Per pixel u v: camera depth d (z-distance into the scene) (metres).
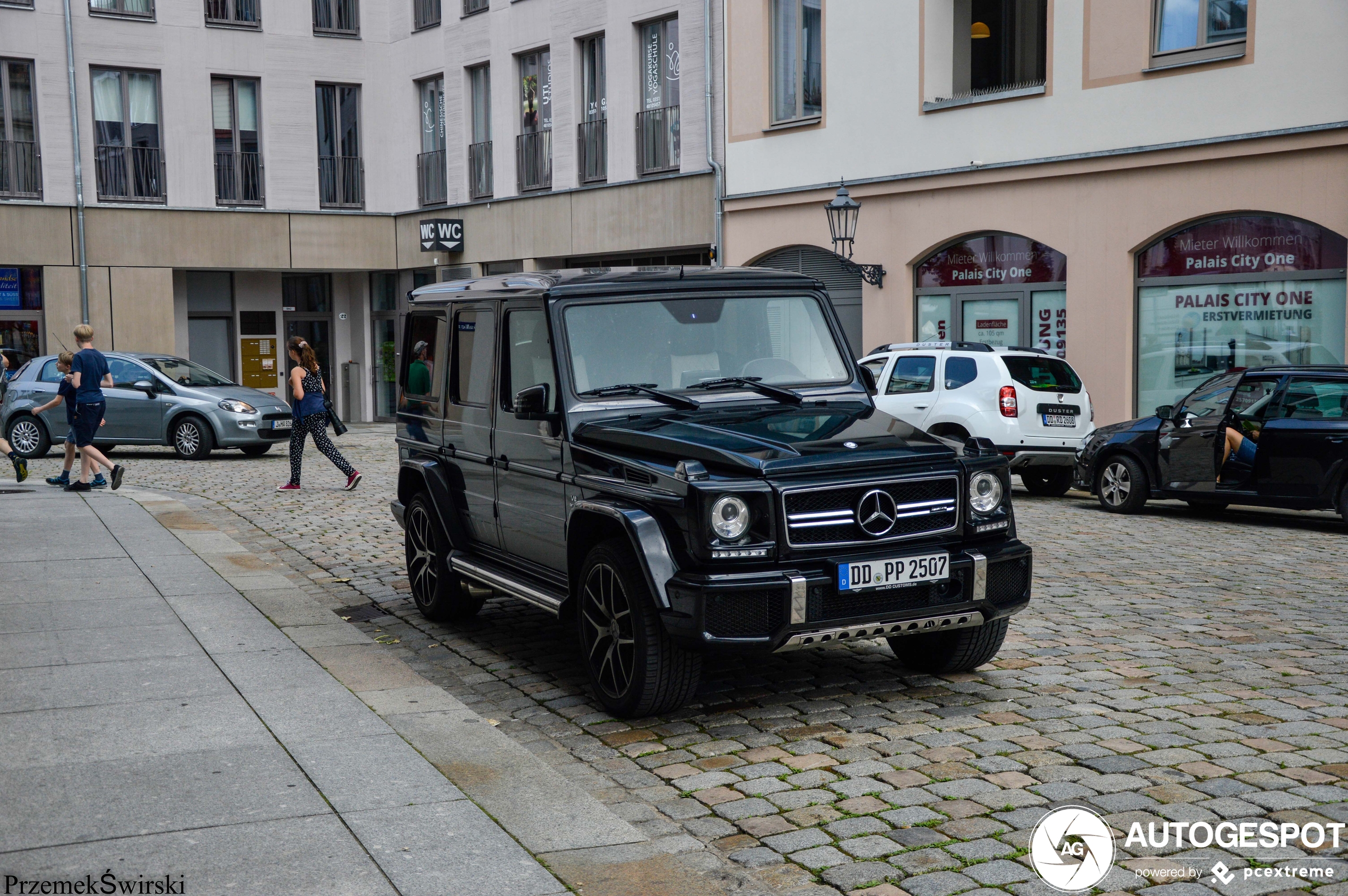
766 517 5.43
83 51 27.62
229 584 8.96
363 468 18.77
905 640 6.66
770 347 6.88
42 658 6.73
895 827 4.48
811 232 21.38
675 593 5.41
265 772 4.90
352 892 3.82
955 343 15.52
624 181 24.56
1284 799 4.69
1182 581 9.44
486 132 28.17
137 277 28.30
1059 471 15.88
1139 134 16.95
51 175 27.44
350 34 30.27
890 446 5.80
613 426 6.15
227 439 20.06
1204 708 5.92
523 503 6.81
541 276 6.89
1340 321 15.30
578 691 6.48
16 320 27.44
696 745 5.52
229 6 29.05
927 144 19.53
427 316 8.20
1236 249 16.27
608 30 24.64
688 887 3.94
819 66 21.22
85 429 15.10
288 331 31.34
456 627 8.09
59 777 4.83
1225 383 13.01
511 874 3.97
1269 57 15.54
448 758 5.17
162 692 6.06
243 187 29.52
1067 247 17.91
